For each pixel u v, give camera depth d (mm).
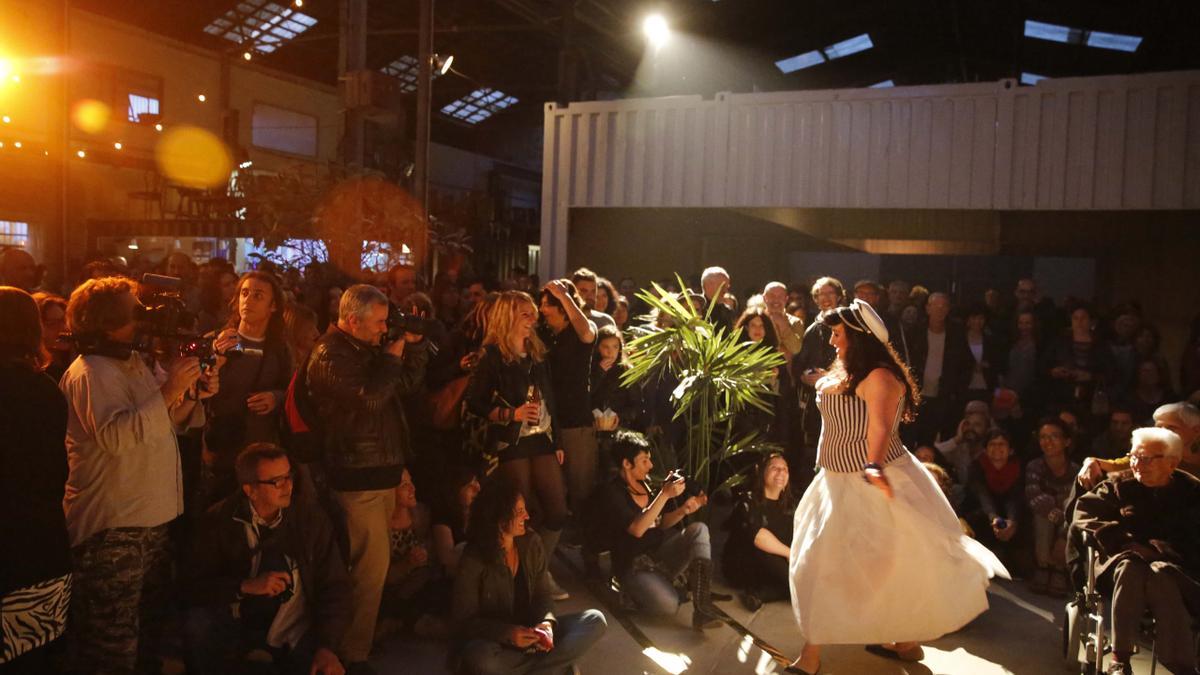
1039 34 20094
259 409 4406
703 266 11492
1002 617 5195
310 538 3873
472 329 5406
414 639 4496
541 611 4141
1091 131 8602
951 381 7402
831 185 9406
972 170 8961
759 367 5914
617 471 5215
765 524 5344
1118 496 4379
